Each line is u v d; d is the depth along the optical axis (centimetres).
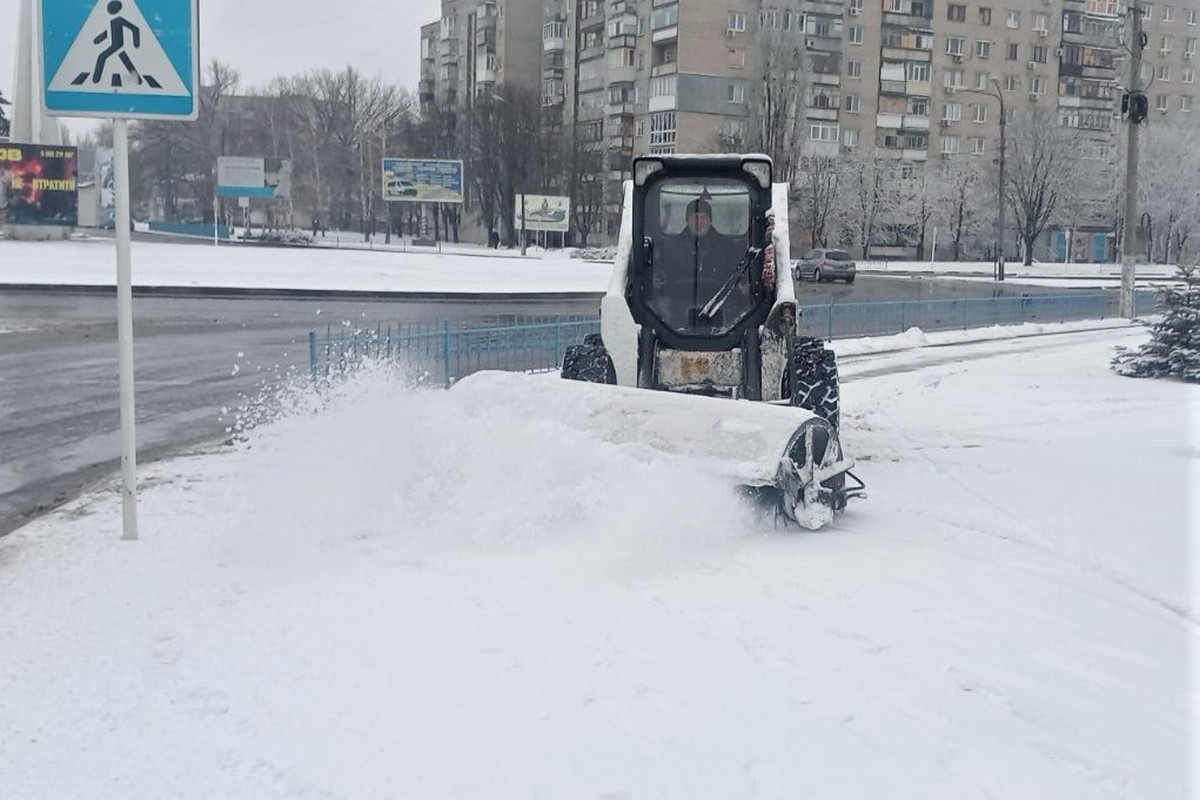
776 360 769
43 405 1276
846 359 1894
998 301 2628
